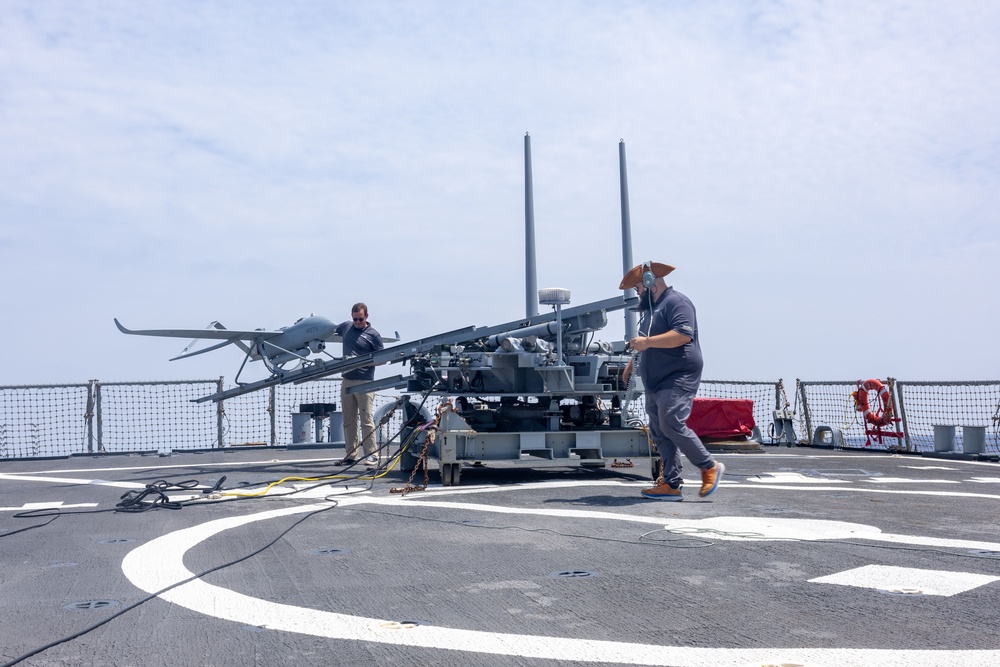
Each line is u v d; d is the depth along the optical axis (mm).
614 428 8422
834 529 4918
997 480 7918
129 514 6234
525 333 8359
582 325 8211
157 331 10164
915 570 3787
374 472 9344
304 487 7836
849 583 3561
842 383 13055
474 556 4344
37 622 3266
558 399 8406
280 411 14148
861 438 12539
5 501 7254
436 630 3039
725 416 12344
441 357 8406
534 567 4035
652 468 8211
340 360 9781
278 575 4020
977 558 4051
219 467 10305
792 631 2898
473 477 8500
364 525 5461
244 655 2809
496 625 3084
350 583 3820
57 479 9297
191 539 5070
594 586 3619
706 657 2654
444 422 7961
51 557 4605
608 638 2885
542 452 8328
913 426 11844
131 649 2896
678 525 5137
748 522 5219
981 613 3082
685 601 3334
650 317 6551
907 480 7934
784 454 11695
